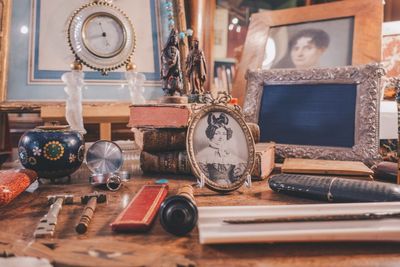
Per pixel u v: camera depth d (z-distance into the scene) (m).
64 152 0.80
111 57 1.36
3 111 1.25
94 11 1.35
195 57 1.04
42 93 1.29
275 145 1.02
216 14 1.73
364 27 1.27
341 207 0.53
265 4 1.80
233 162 0.76
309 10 1.38
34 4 1.33
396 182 0.82
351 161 0.93
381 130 1.06
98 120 1.29
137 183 0.83
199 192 0.74
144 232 0.52
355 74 1.02
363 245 0.46
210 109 0.78
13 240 0.48
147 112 0.87
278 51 1.40
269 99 1.12
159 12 1.45
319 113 1.03
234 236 0.45
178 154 0.90
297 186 0.69
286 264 0.41
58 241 0.48
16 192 0.63
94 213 0.61
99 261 0.42
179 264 0.41
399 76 1.18
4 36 1.27
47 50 1.32
